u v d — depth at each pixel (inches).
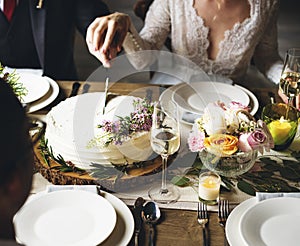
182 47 85.4
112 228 41.8
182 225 44.9
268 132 50.2
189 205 47.4
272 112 58.7
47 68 89.9
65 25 93.1
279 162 53.8
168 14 85.7
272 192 49.0
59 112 53.8
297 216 44.2
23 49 93.7
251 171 52.2
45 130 56.0
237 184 49.9
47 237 41.9
